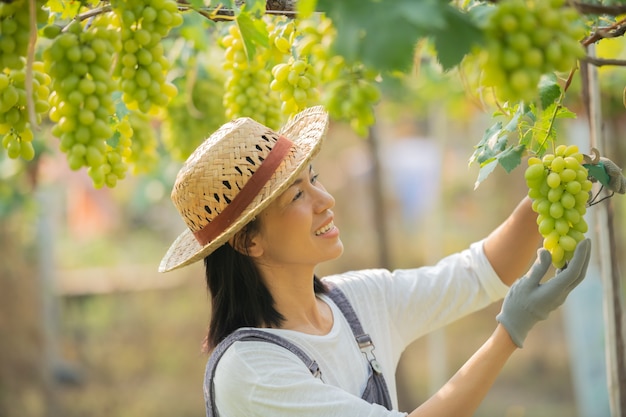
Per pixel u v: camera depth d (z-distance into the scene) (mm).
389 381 2646
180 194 2416
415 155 13961
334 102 2062
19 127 1934
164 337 10969
